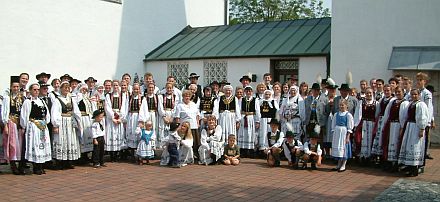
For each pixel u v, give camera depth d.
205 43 18.34
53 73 15.54
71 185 7.30
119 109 9.97
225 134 10.38
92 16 16.77
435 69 11.73
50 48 15.44
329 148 10.23
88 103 9.55
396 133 8.68
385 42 12.82
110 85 10.06
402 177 8.29
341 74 13.45
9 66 14.34
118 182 7.58
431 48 12.23
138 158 9.68
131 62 18.28
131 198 6.47
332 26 13.62
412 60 12.13
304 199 6.54
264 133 10.62
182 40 19.58
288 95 10.60
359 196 6.75
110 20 17.42
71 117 8.86
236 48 16.80
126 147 10.05
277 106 10.69
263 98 10.76
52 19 15.47
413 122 8.33
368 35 13.05
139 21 18.58
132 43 18.30
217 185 7.41
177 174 8.39
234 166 9.41
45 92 8.62
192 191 6.96
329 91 9.96
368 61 13.04
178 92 10.85
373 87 10.24
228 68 16.48
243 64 16.11
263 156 10.78
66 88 8.88
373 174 8.61
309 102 10.13
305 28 17.19
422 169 8.66
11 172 8.47
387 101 9.06
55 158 8.68
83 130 9.35
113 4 17.52
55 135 8.70
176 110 10.03
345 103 8.93
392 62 12.32
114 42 17.59
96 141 9.03
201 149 9.60
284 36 16.78
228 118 10.41
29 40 14.84
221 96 10.61
